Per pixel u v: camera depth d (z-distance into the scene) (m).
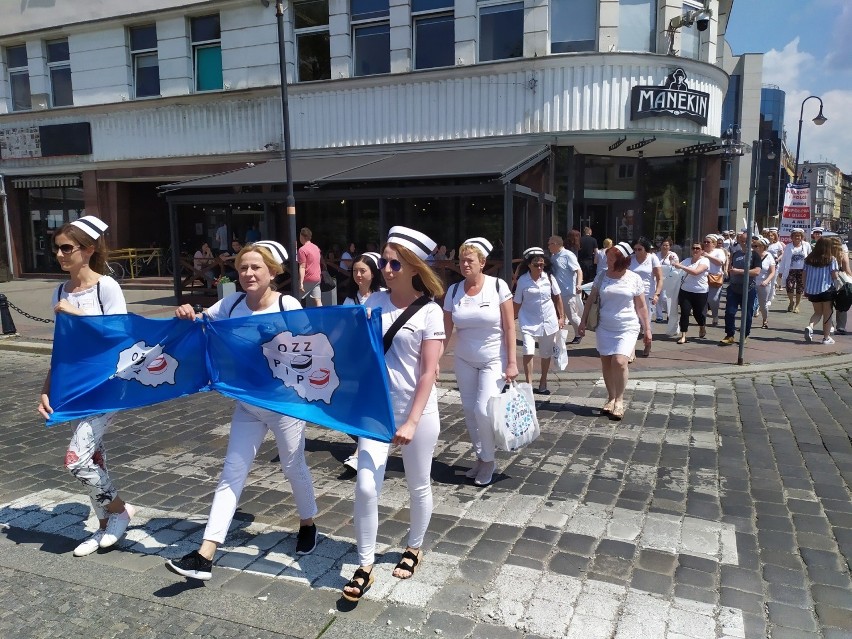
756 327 11.85
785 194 20.41
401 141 14.95
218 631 2.93
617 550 3.65
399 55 14.70
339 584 3.32
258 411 3.36
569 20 13.57
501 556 3.58
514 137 13.95
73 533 3.97
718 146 14.51
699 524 3.97
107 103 18.09
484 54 14.19
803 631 2.89
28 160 19.81
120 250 18.84
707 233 15.85
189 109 17.30
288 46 15.81
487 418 4.41
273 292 3.47
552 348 7.08
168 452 5.54
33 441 5.92
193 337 3.48
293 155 16.23
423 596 3.19
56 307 3.54
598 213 15.95
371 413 3.07
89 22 17.86
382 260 3.13
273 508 4.28
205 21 17.00
